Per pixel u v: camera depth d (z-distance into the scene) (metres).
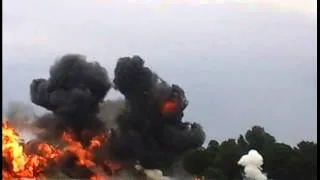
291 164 136.50
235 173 141.12
